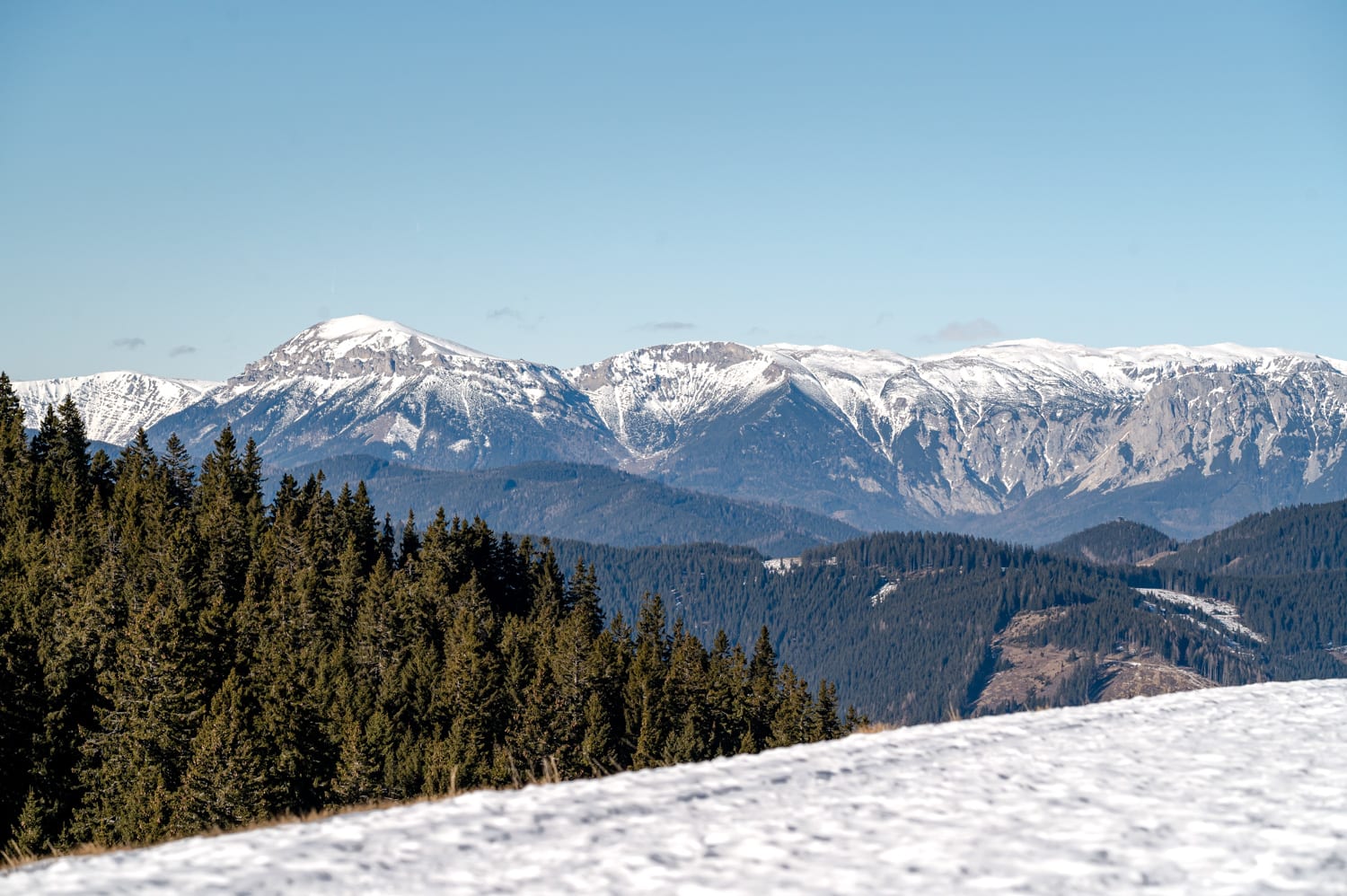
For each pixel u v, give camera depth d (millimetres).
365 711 85188
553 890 9570
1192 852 10469
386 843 11195
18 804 64875
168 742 67812
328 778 73625
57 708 72562
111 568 92875
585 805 12633
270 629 98562
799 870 10016
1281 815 11875
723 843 10961
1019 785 13484
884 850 10633
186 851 11273
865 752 15750
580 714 90500
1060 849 10586
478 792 13977
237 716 68562
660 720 95062
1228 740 16625
